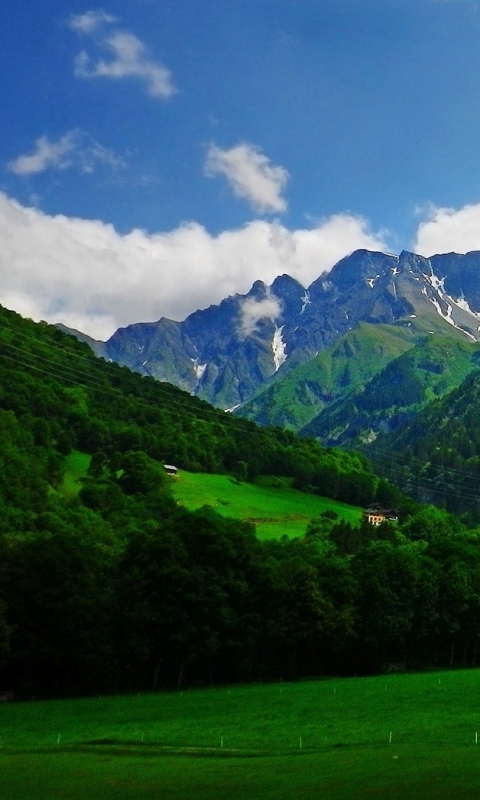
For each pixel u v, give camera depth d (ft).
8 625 321.73
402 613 418.10
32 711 274.77
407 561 430.61
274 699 289.94
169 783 149.18
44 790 144.36
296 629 385.70
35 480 612.70
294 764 167.22
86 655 331.57
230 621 354.95
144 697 309.22
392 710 252.62
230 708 270.46
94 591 346.95
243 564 376.27
